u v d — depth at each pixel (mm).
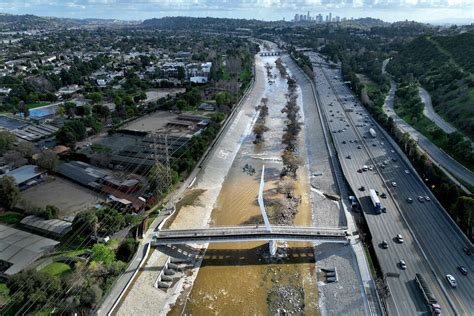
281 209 141750
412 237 114875
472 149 159500
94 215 116000
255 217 137750
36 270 94375
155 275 106062
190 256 117312
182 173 160375
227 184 164625
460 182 139250
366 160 170375
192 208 139125
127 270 104750
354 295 96812
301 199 148625
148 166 163000
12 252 105875
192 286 106375
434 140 180000
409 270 101188
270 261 115562
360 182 150625
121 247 109812
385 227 120125
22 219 122938
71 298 89500
